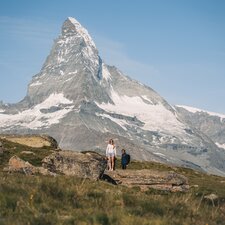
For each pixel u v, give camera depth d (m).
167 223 15.57
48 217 14.55
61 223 14.26
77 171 33.38
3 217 14.23
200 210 19.69
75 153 34.59
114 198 18.81
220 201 28.11
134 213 16.69
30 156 44.00
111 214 15.46
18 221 13.67
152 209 17.97
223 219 19.17
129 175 35.38
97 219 14.95
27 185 18.44
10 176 22.06
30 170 30.83
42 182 19.19
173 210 18.31
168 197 21.19
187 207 19.39
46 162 32.97
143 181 34.94
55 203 16.84
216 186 43.91
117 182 35.16
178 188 34.75
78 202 17.58
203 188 39.47
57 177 22.62
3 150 44.06
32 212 15.16
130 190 23.80
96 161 34.41
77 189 18.94
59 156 33.62
